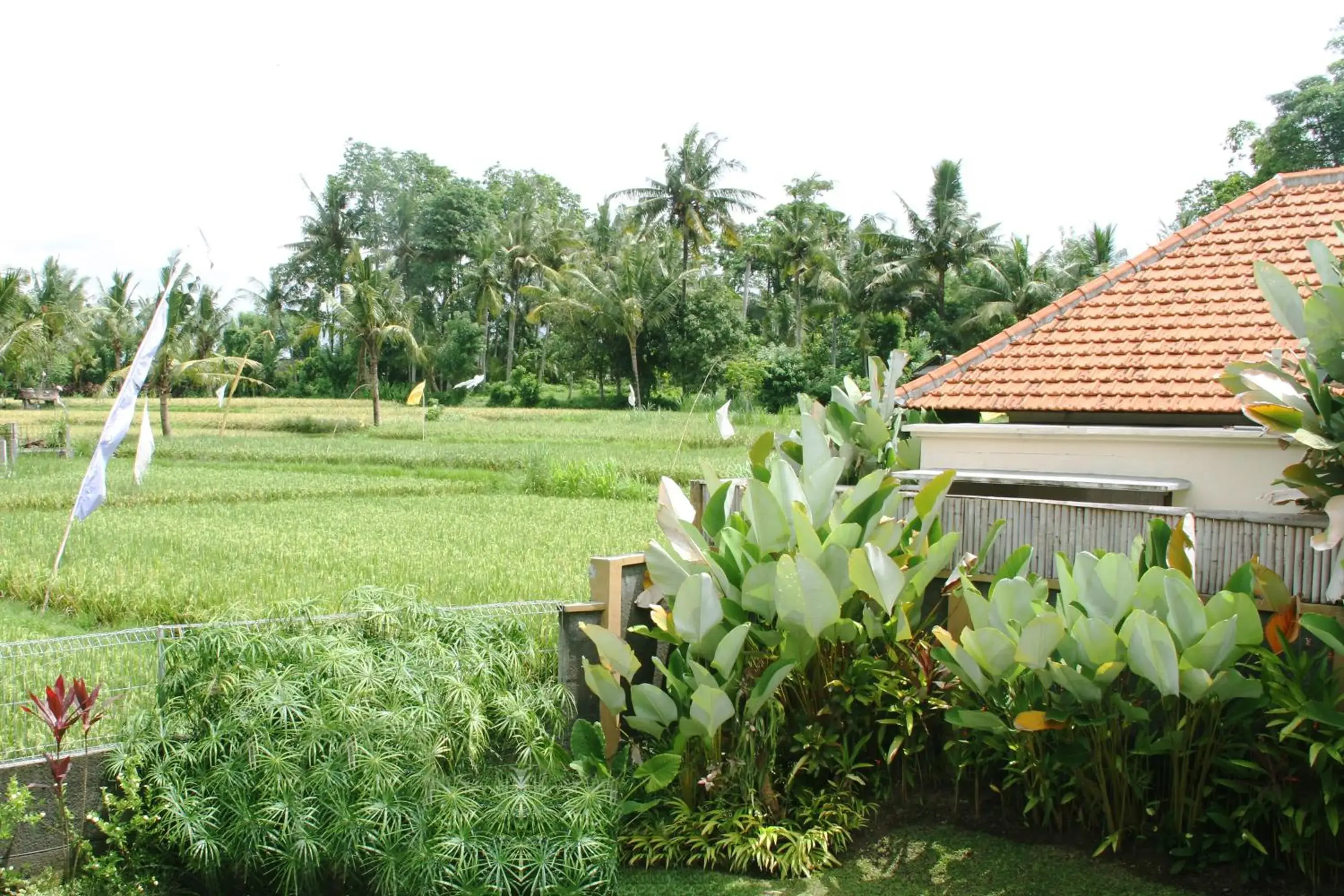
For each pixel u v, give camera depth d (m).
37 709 6.55
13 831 6.16
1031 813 6.99
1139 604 6.47
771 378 51.72
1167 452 8.73
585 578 12.43
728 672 6.98
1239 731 6.41
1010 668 6.69
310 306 78.56
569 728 7.61
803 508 7.09
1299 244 11.10
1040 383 10.27
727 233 60.72
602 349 58.94
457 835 5.84
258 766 5.99
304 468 30.19
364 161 78.38
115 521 18.41
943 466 9.82
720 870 6.68
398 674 6.45
